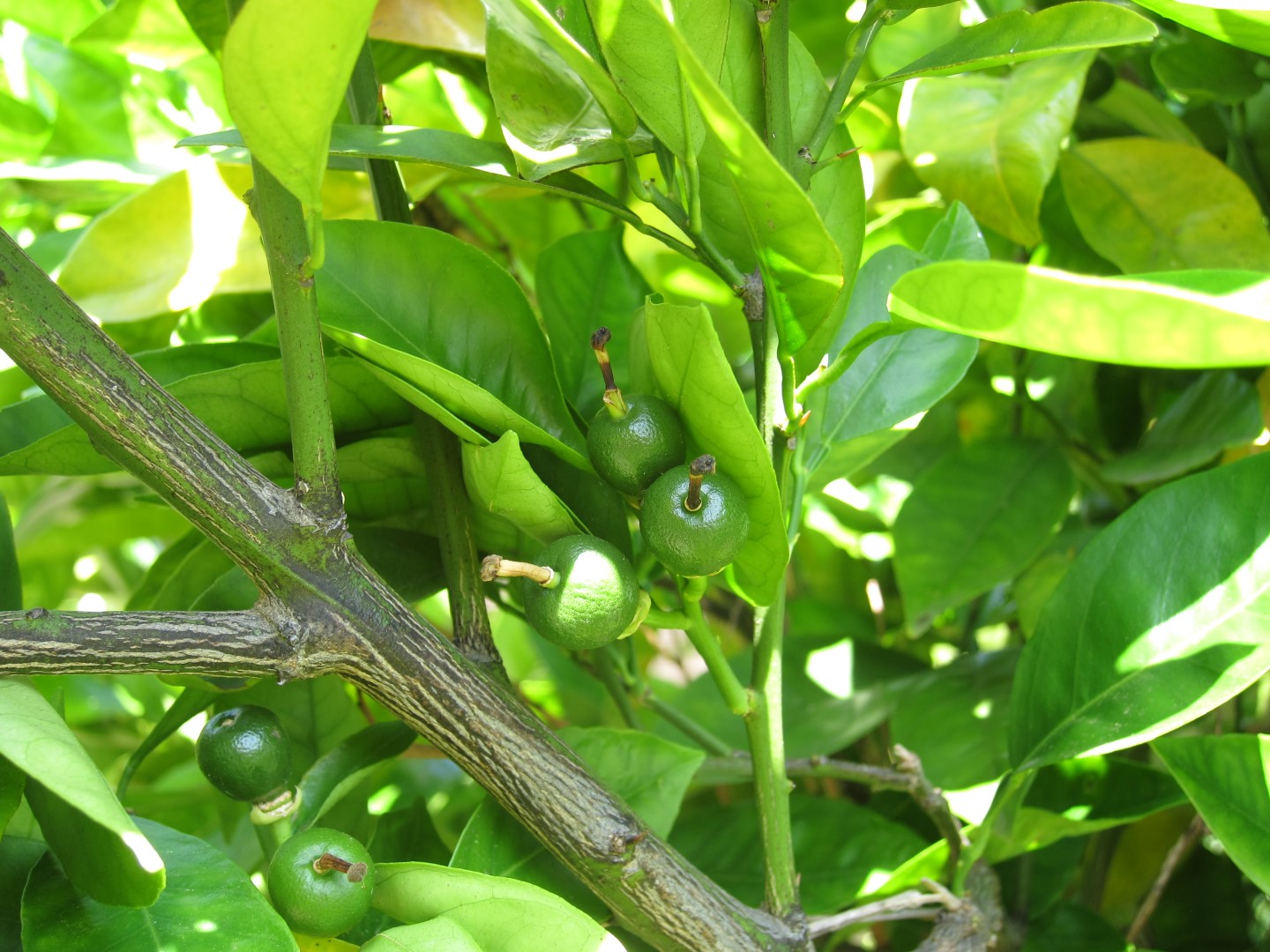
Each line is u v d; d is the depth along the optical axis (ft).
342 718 1.20
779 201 0.85
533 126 1.01
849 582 1.75
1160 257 1.36
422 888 0.93
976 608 1.62
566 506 1.00
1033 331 0.80
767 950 0.99
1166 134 1.44
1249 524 1.09
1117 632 1.11
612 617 0.91
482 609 1.05
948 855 1.15
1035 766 1.09
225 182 1.35
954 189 1.32
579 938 0.91
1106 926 1.30
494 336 1.04
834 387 1.19
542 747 0.95
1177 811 1.48
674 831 1.27
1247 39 1.02
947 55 0.97
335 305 1.01
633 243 1.58
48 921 0.88
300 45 0.76
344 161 1.10
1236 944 1.46
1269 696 1.77
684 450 0.93
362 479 1.11
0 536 1.02
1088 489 1.58
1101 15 0.92
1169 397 1.50
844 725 1.39
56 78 1.57
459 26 1.26
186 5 1.23
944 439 1.65
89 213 1.70
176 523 1.78
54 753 0.80
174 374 1.09
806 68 1.04
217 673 0.89
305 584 0.89
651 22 0.91
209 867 0.91
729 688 1.01
